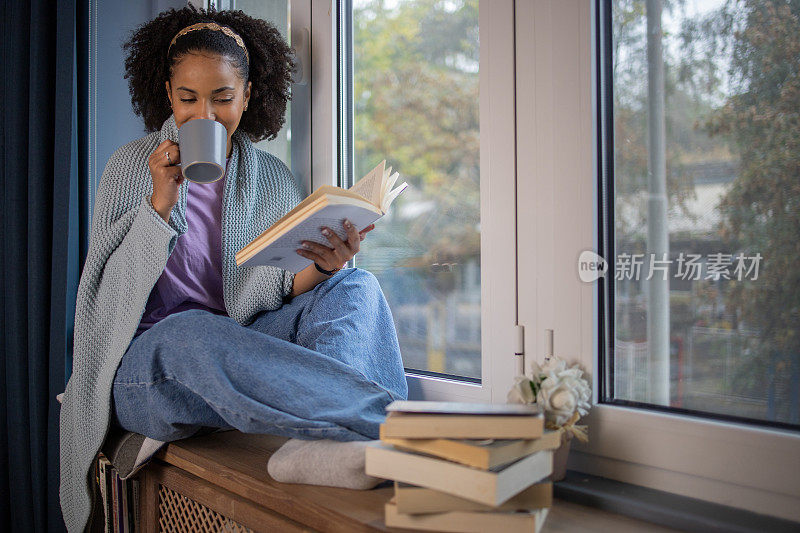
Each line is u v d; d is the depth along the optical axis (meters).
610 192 1.03
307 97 1.54
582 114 1.03
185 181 1.22
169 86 1.32
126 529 1.21
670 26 0.96
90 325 1.20
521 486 0.74
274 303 1.29
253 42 1.38
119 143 1.74
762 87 0.87
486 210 1.18
